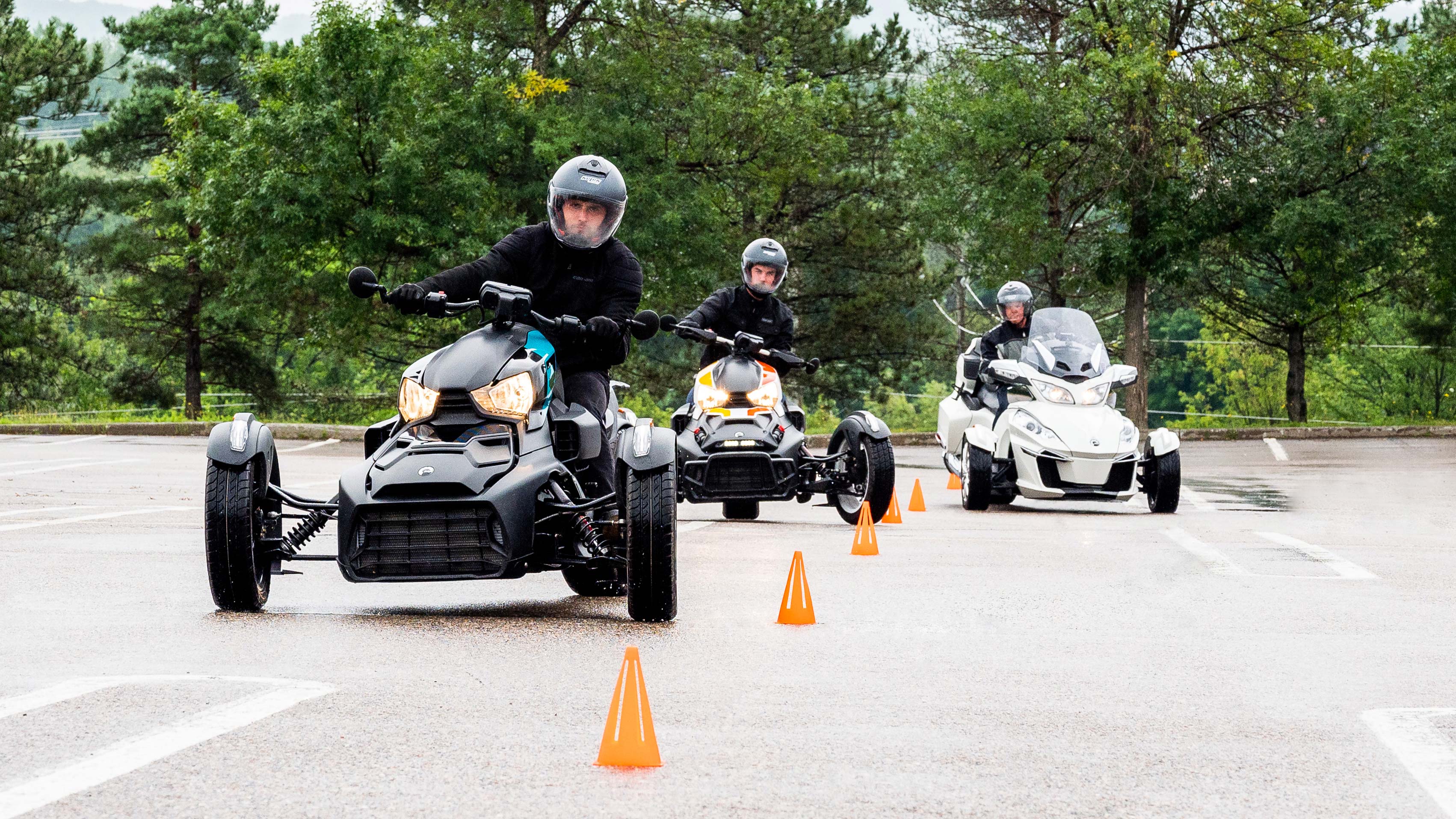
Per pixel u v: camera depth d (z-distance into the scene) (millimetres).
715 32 54344
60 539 14109
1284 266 51969
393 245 38969
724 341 16531
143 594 10297
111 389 63219
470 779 5441
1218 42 43188
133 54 63406
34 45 59250
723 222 45031
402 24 40000
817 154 46125
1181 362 100062
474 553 8969
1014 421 19359
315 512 9766
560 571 11188
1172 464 19125
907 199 55875
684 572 12148
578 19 44281
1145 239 43594
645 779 5504
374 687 7070
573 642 8500
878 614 9844
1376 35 44094
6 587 10625
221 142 38656
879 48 56781
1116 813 5160
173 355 64500
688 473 16328
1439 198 42219
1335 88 42750
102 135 60812
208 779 5383
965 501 19547
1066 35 46406
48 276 60906
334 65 37812
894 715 6691
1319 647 8688
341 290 37969
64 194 59062
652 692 7121
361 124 38062
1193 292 54812
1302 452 37062
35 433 41094
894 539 15312
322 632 8742
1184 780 5617
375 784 5359
